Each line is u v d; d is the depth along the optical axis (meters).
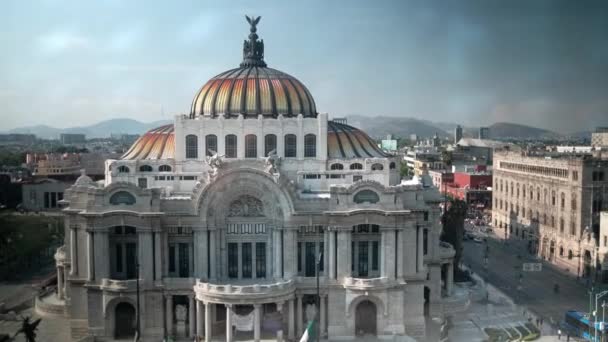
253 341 95.75
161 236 99.19
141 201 98.06
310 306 100.94
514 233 190.12
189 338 99.44
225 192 100.19
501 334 103.81
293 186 101.00
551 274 147.50
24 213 195.00
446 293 119.00
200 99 119.88
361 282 97.12
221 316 102.31
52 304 111.12
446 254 117.38
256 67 127.31
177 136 111.62
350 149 117.06
